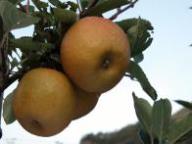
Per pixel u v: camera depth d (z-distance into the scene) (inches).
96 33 16.1
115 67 16.5
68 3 17.5
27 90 16.4
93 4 17.3
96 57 16.0
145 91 17.8
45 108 16.3
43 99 16.3
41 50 16.9
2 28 16.5
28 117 16.6
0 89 17.1
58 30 17.0
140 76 17.7
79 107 17.4
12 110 18.3
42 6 17.3
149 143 18.1
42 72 16.6
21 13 15.3
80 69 16.2
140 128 18.5
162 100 17.9
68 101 16.6
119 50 16.3
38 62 17.2
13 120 18.7
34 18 15.4
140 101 18.1
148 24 17.7
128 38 17.6
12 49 17.6
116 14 17.5
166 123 17.9
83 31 16.2
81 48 16.1
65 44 16.4
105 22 16.6
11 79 17.1
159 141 17.9
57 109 16.4
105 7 17.2
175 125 17.9
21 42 16.5
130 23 17.6
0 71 17.0
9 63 17.1
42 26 17.2
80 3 17.4
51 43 17.1
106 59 16.2
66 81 16.7
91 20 16.5
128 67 17.8
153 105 17.9
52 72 16.7
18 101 16.6
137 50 18.1
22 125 17.0
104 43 16.0
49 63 17.3
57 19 16.8
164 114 17.9
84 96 17.3
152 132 18.0
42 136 17.1
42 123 16.5
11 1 17.6
